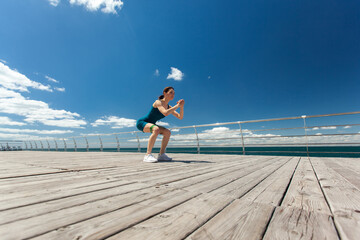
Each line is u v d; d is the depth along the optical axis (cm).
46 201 84
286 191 107
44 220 63
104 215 68
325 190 108
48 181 131
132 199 88
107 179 140
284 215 70
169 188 110
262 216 69
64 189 107
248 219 66
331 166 226
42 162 286
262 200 90
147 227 59
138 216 68
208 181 135
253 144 434
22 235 53
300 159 335
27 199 87
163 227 59
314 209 78
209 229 58
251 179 143
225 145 475
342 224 62
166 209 75
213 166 227
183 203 83
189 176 155
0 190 104
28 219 64
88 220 64
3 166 228
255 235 55
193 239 52
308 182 132
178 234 55
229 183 128
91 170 190
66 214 69
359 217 69
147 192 101
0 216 66
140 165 238
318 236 55
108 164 251
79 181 131
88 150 834
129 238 52
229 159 335
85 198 89
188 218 67
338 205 81
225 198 90
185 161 298
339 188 112
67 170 187
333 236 55
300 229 59
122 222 63
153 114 298
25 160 326
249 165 238
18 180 134
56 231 56
